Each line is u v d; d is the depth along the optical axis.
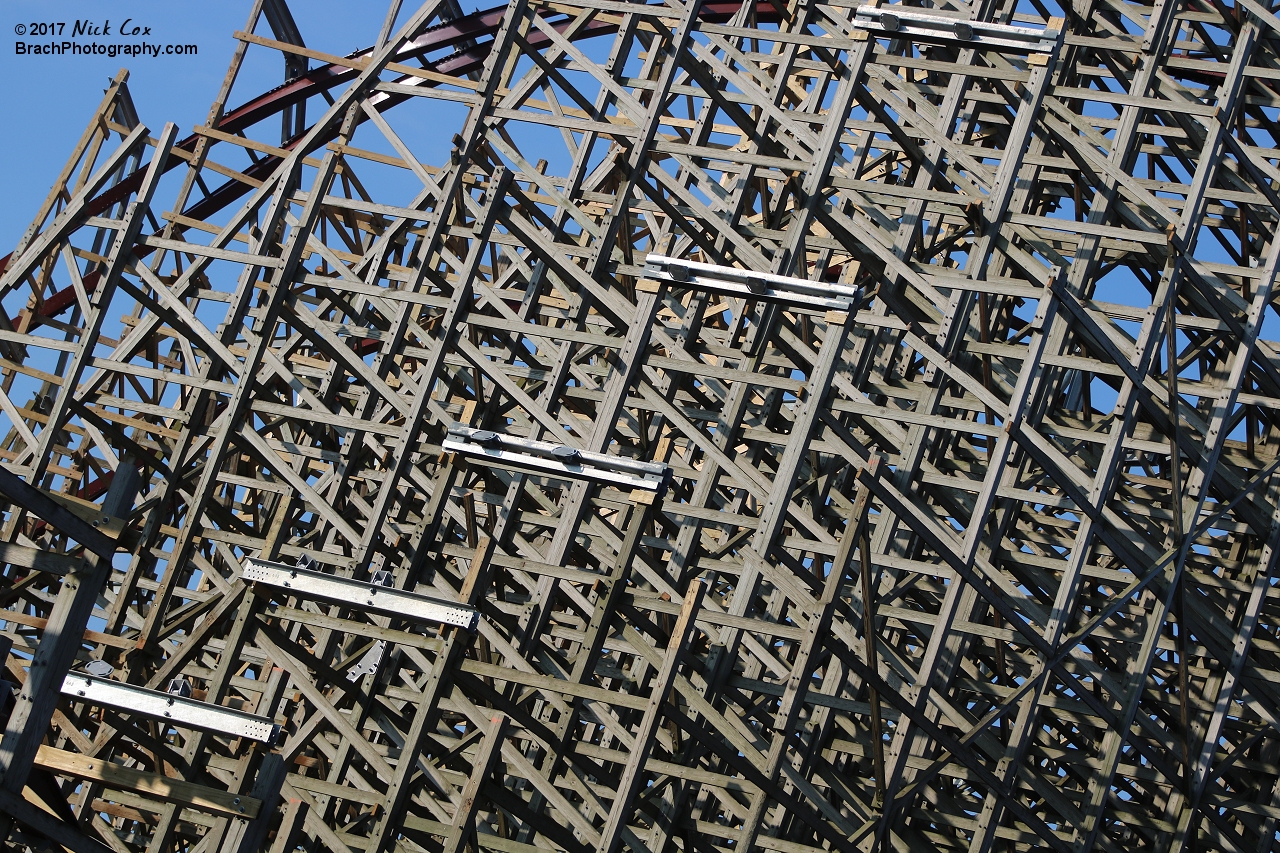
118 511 10.12
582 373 18.52
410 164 17.23
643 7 17.20
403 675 17.80
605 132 16.58
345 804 16.34
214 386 16.41
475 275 16.11
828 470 17.34
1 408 17.23
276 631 13.80
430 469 19.00
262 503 22.41
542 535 19.34
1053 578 17.69
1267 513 17.48
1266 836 16.80
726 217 17.22
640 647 13.95
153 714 11.42
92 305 16.80
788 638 13.35
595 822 15.32
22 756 8.87
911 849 15.48
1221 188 17.47
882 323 14.80
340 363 16.78
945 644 14.42
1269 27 17.33
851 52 15.68
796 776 14.93
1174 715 16.89
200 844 15.34
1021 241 17.61
